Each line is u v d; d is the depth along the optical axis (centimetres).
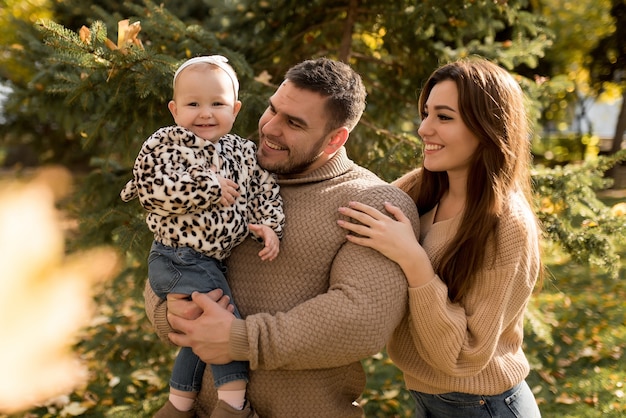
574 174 340
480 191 184
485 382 186
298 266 179
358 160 376
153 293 191
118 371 424
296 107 178
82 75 288
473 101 181
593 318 516
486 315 177
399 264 173
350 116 184
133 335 471
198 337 170
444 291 175
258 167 190
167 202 167
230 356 168
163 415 189
